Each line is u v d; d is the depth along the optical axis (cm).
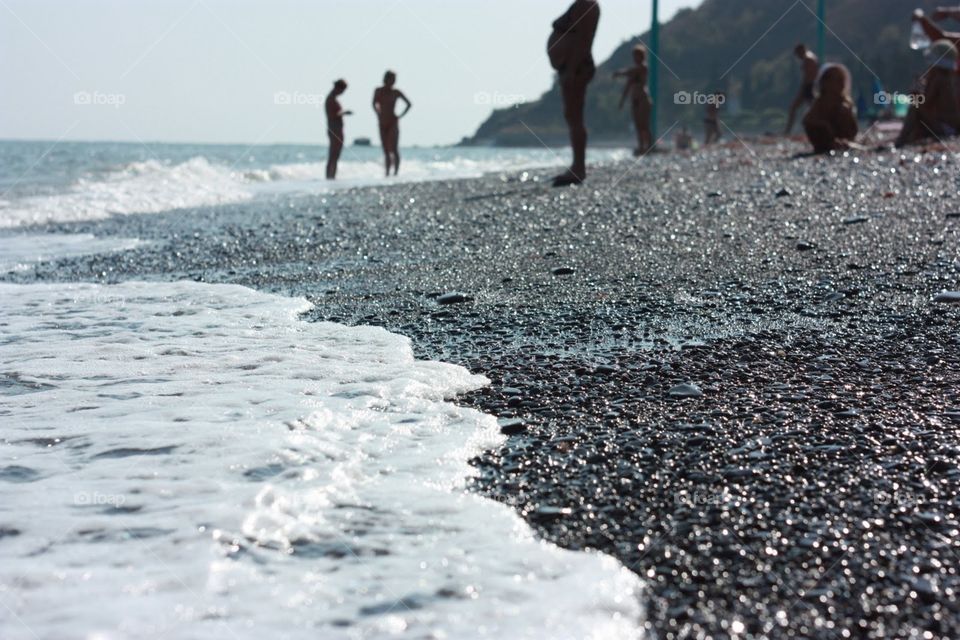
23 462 304
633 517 262
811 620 208
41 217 1206
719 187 1127
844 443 313
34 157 4131
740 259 657
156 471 293
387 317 536
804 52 2502
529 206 1048
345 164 2548
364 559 234
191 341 479
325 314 550
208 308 571
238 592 218
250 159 4253
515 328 498
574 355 440
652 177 1339
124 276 721
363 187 1634
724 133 6788
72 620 206
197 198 1491
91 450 314
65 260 816
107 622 205
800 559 236
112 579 224
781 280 585
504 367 423
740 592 220
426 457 308
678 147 3030
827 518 259
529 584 222
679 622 207
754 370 406
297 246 837
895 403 354
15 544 244
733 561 235
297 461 301
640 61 2281
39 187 1733
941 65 1605
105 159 4072
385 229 921
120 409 362
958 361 409
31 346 473
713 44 12762
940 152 1368
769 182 1144
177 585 221
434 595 217
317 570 229
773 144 2216
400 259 738
